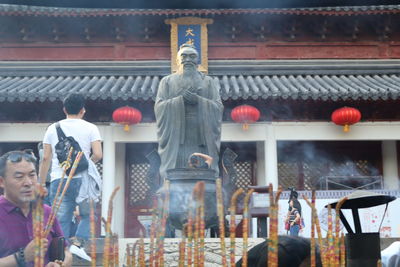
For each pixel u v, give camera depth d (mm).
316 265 3068
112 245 3107
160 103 10750
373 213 17141
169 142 10492
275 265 2611
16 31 24391
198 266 2797
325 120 22328
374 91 20438
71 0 15375
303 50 24859
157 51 24734
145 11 23266
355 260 4934
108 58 24594
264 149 22281
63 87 21781
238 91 20609
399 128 22219
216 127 10633
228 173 15984
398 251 6066
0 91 20312
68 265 5230
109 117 22094
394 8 23422
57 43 24703
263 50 24750
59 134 8117
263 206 10109
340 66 24234
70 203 8023
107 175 21484
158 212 3014
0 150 23000
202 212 2797
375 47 24969
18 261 4625
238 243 8516
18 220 5043
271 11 23266
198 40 23562
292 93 20422
